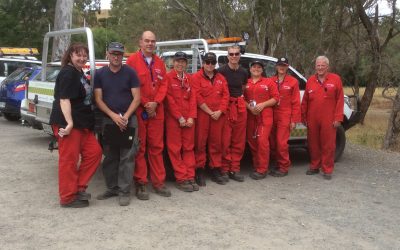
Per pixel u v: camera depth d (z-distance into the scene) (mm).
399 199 6312
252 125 7164
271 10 14867
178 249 4406
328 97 7180
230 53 6629
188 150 6355
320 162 7500
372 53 16609
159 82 5906
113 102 5523
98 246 4422
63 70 5223
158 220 5156
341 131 8555
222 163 6898
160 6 37438
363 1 15305
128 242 4531
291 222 5246
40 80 8242
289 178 7285
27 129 11352
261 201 5992
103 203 5699
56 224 4957
